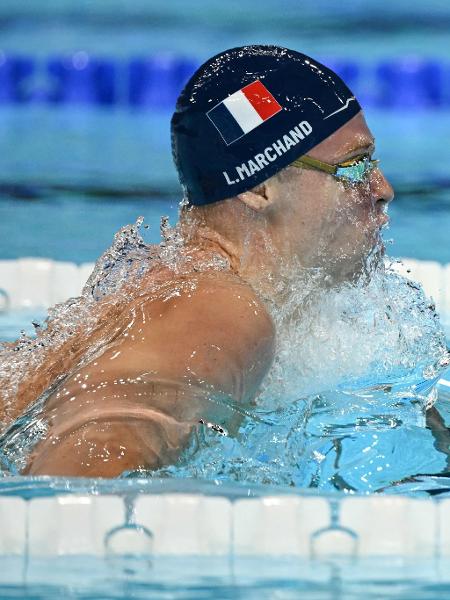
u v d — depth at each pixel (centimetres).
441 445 592
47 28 3306
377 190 630
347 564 438
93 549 449
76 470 484
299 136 605
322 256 616
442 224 1686
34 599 395
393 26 3288
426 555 450
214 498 450
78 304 638
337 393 631
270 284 614
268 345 549
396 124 2517
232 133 611
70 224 1653
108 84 2795
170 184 1922
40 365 597
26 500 448
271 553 450
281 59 632
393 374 661
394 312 675
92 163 2092
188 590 405
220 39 3122
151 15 3528
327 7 3597
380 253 645
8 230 1617
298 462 559
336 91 622
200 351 523
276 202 607
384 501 452
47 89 2808
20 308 1234
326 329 637
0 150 2208
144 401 507
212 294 550
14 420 566
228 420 536
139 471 488
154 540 449
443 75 2700
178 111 642
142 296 586
